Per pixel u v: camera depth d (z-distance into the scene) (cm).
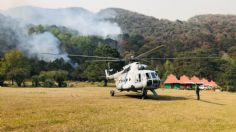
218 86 9700
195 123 1919
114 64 9456
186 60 13125
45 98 2920
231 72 10194
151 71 3111
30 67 11925
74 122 1798
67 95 3381
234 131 1733
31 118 1859
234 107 2698
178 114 2216
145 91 3134
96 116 2014
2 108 2175
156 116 2106
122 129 1680
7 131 1537
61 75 10256
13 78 10494
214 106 2725
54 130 1585
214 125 1883
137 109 2384
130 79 3216
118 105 2547
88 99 2938
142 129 1700
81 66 12362
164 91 4812
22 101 2605
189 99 3269
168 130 1698
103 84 9788
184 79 9638
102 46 11131
